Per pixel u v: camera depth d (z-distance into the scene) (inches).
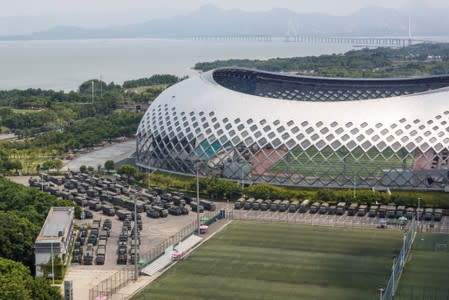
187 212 7696.9
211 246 6309.1
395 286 5142.7
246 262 5831.7
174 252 5954.7
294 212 7603.4
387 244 6353.3
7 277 4650.6
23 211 6761.8
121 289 5236.2
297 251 6136.8
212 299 4995.1
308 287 5221.5
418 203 7386.8
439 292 5068.9
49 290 4717.0
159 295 5093.5
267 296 5039.4
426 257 5954.7
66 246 6023.6
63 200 7559.1
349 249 6190.9
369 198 7672.2
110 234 6909.5
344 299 4970.5
